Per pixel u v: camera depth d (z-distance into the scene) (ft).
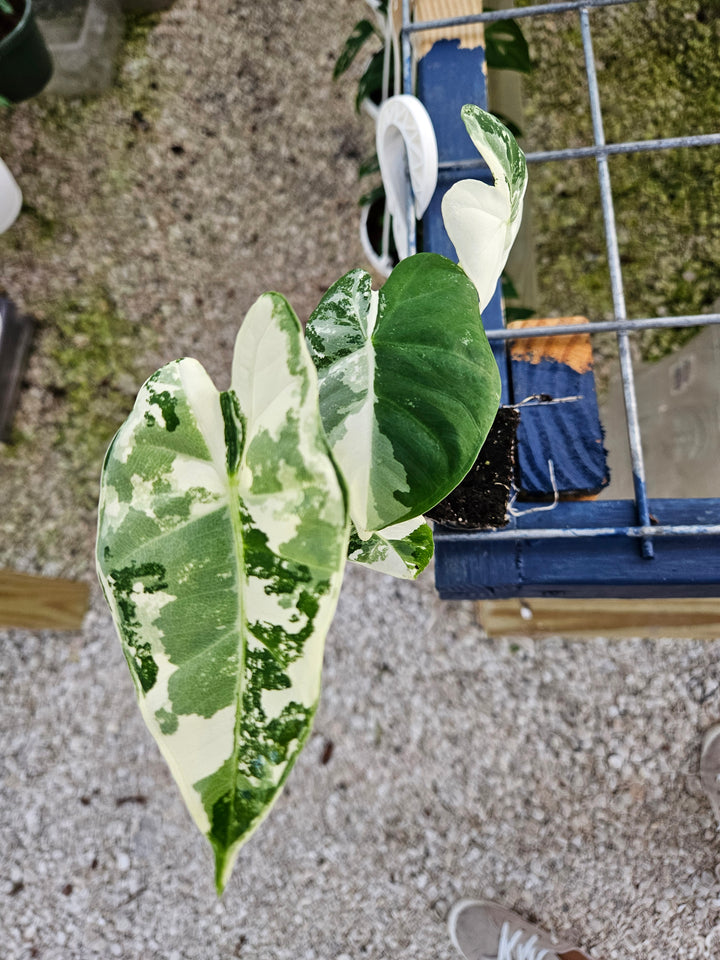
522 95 2.41
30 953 2.42
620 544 1.09
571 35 2.50
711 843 2.31
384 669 2.47
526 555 1.11
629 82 2.48
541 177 2.51
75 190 2.68
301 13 2.70
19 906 2.43
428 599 2.48
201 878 2.41
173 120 2.69
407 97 1.09
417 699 2.44
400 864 2.37
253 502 0.57
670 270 2.42
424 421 0.78
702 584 1.07
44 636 2.54
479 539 1.09
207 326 2.64
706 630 1.95
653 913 2.31
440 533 1.10
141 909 2.41
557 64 2.51
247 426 0.61
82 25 2.58
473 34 1.24
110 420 2.61
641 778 2.36
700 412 1.75
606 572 1.09
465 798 2.39
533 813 2.37
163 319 2.64
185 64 2.71
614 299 1.14
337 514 0.53
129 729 2.48
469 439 0.77
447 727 2.43
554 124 2.51
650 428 2.03
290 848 2.40
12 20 2.27
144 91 2.71
